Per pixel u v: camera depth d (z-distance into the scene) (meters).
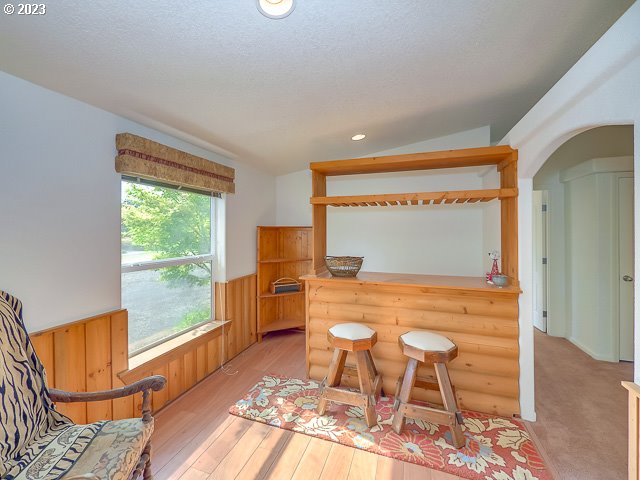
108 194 1.94
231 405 2.27
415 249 3.61
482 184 3.28
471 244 3.41
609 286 3.11
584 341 3.36
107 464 1.16
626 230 3.08
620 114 1.16
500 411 2.12
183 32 1.26
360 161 2.55
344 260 2.58
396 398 2.01
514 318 2.12
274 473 1.64
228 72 1.60
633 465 1.04
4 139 1.43
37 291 1.56
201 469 1.66
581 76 1.33
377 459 1.73
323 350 2.62
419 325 2.31
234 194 3.25
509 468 1.65
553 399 2.36
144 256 2.29
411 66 1.77
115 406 1.95
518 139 2.04
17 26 1.14
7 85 1.44
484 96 2.35
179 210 2.63
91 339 1.80
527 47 1.68
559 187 3.74
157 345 2.39
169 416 2.15
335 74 1.75
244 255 3.44
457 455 1.74
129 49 1.34
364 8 1.25
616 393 2.45
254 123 2.33
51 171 1.62
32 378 1.31
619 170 3.08
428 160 2.41
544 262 3.93
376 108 2.33
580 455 1.76
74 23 1.15
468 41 1.57
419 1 1.24
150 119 2.09
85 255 1.80
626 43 1.06
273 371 2.85
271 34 1.34
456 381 2.21
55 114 1.64
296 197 4.11
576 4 1.35
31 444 1.24
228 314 3.09
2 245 1.43
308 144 3.03
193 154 2.67
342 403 2.22
